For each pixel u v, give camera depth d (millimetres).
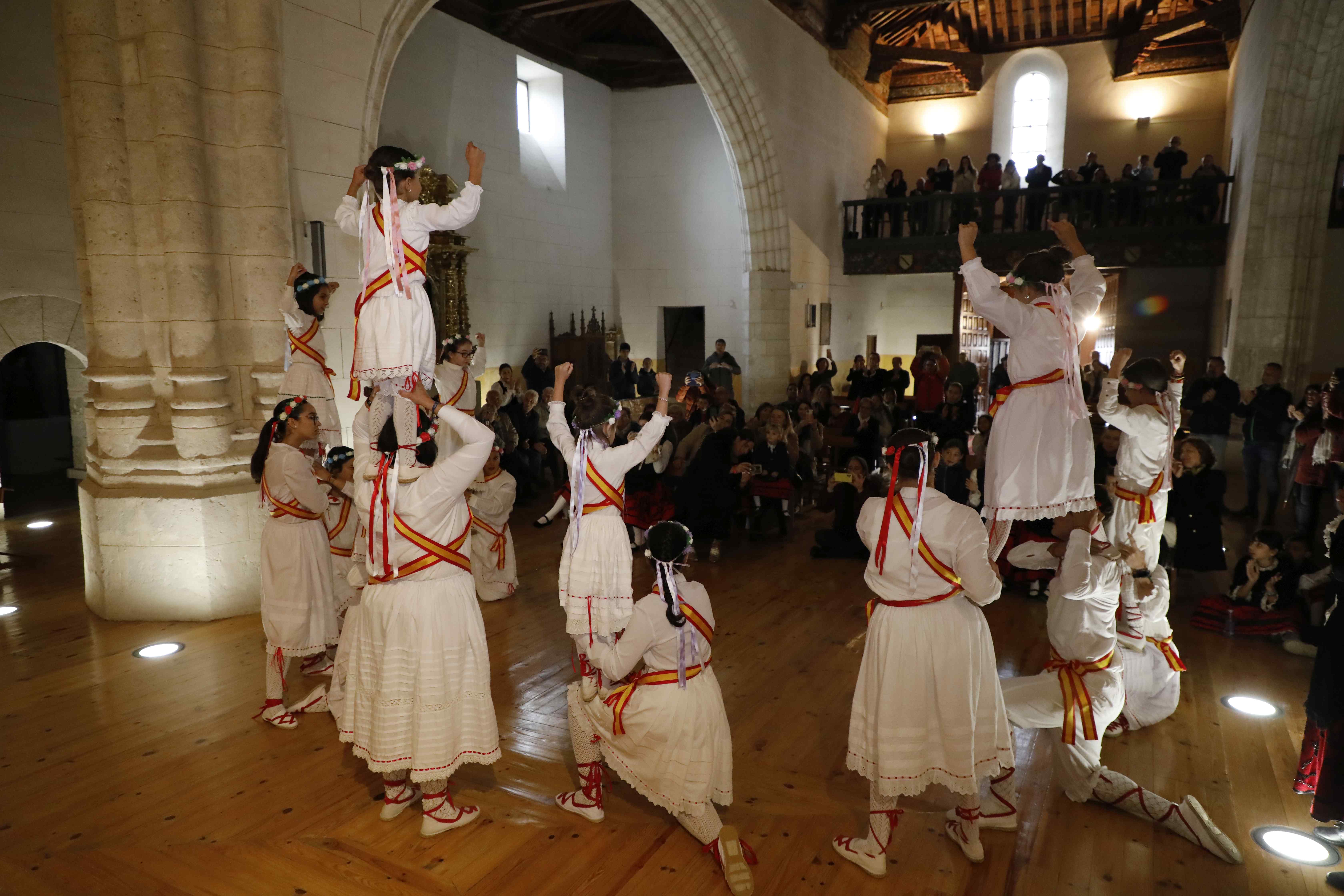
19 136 8570
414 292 3500
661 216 17000
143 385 6336
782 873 3348
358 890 3213
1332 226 12344
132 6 5871
